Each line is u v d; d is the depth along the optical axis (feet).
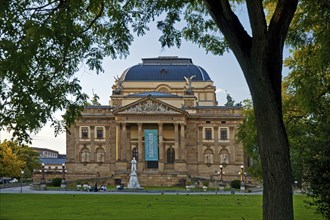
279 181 45.16
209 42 68.74
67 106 58.39
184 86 503.20
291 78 108.78
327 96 92.89
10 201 182.50
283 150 45.68
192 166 472.03
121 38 60.85
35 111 54.54
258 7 46.09
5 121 54.29
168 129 471.62
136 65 532.73
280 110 46.68
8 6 50.39
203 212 129.39
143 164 454.40
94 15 63.87
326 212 73.56
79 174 467.11
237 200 196.03
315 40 78.33
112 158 470.39
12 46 52.31
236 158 471.62
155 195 245.86
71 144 472.03
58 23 55.31
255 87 46.52
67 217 113.60
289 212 44.83
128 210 137.08
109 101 506.48
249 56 47.16
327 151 68.18
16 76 53.78
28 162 590.14
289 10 46.98
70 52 58.95
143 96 476.95
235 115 474.08
